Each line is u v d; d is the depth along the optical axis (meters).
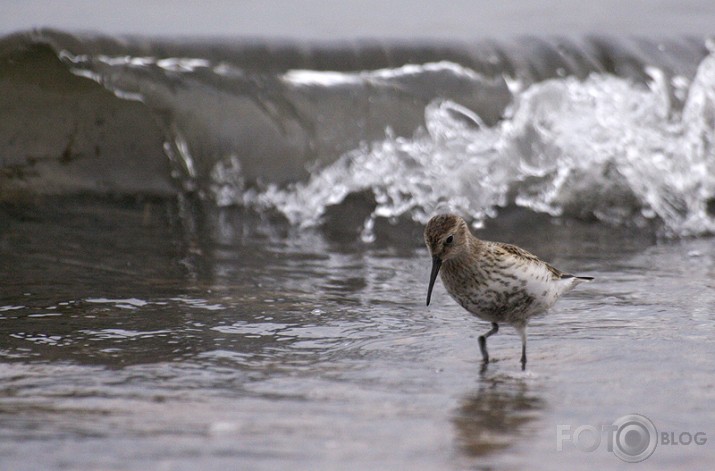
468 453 6.50
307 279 12.09
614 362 8.79
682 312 10.59
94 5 21.58
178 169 16.78
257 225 15.23
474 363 8.80
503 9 22.88
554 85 17.34
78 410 7.29
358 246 14.13
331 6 22.64
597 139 16.81
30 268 12.11
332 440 6.71
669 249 14.22
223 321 10.11
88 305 10.60
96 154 16.62
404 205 15.98
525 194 16.33
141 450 6.43
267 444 6.60
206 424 7.01
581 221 15.83
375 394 7.84
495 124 17.53
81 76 16.78
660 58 19.27
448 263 8.99
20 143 16.30
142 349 9.08
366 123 17.27
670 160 16.92
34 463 6.18
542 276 8.86
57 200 15.79
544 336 9.67
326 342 9.43
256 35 19.50
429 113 17.28
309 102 17.34
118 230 14.36
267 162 16.89
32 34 16.98
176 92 17.09
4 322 9.90
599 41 19.61
